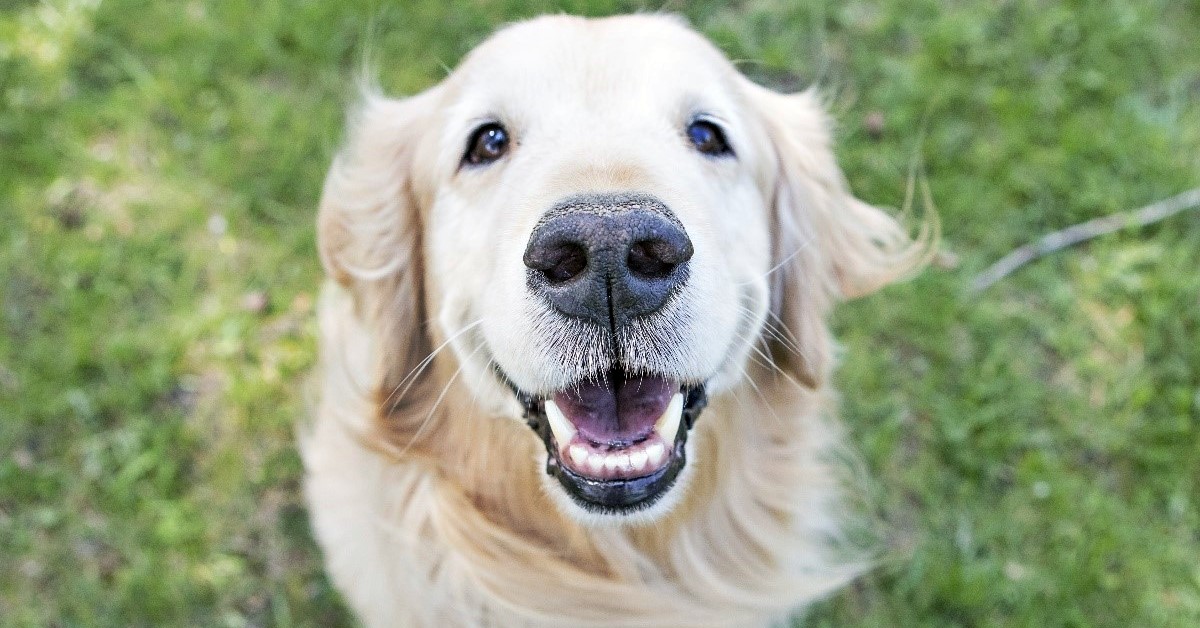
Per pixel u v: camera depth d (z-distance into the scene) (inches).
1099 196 26.6
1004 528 22.8
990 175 27.3
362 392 18.0
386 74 28.9
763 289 16.3
